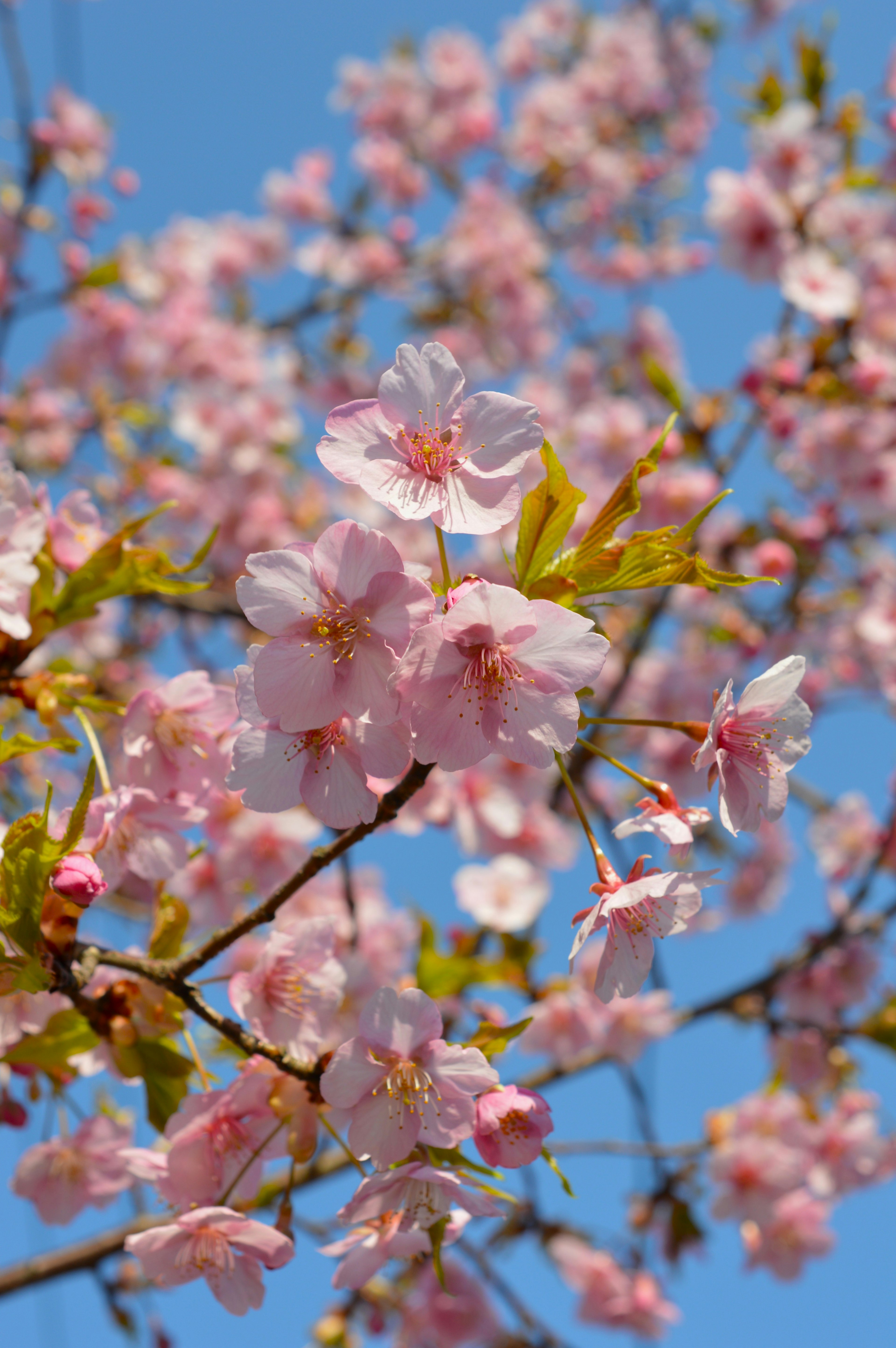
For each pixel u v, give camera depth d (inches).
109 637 321.4
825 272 277.0
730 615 314.5
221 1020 97.0
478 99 458.6
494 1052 92.6
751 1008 255.1
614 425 313.6
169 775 112.3
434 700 84.1
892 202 297.4
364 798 89.0
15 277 328.8
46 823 88.0
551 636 84.1
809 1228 241.3
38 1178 125.0
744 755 95.9
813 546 297.7
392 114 455.2
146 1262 95.5
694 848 305.4
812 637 313.3
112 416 318.3
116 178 360.2
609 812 309.3
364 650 85.0
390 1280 246.4
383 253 417.4
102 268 231.9
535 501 88.1
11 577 105.7
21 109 318.3
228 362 359.6
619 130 454.0
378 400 89.0
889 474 290.2
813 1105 255.6
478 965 140.1
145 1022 105.2
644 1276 244.2
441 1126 86.0
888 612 299.0
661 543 90.9
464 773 225.8
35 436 342.6
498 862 228.8
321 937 106.4
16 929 90.0
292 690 85.3
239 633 317.7
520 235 414.6
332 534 83.4
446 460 88.7
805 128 279.1
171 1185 97.8
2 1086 141.0
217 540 327.0
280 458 345.4
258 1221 93.5
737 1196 236.8
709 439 269.4
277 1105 96.6
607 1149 233.3
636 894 87.4
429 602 83.5
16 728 168.6
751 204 284.2
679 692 303.1
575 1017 225.9
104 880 96.4
